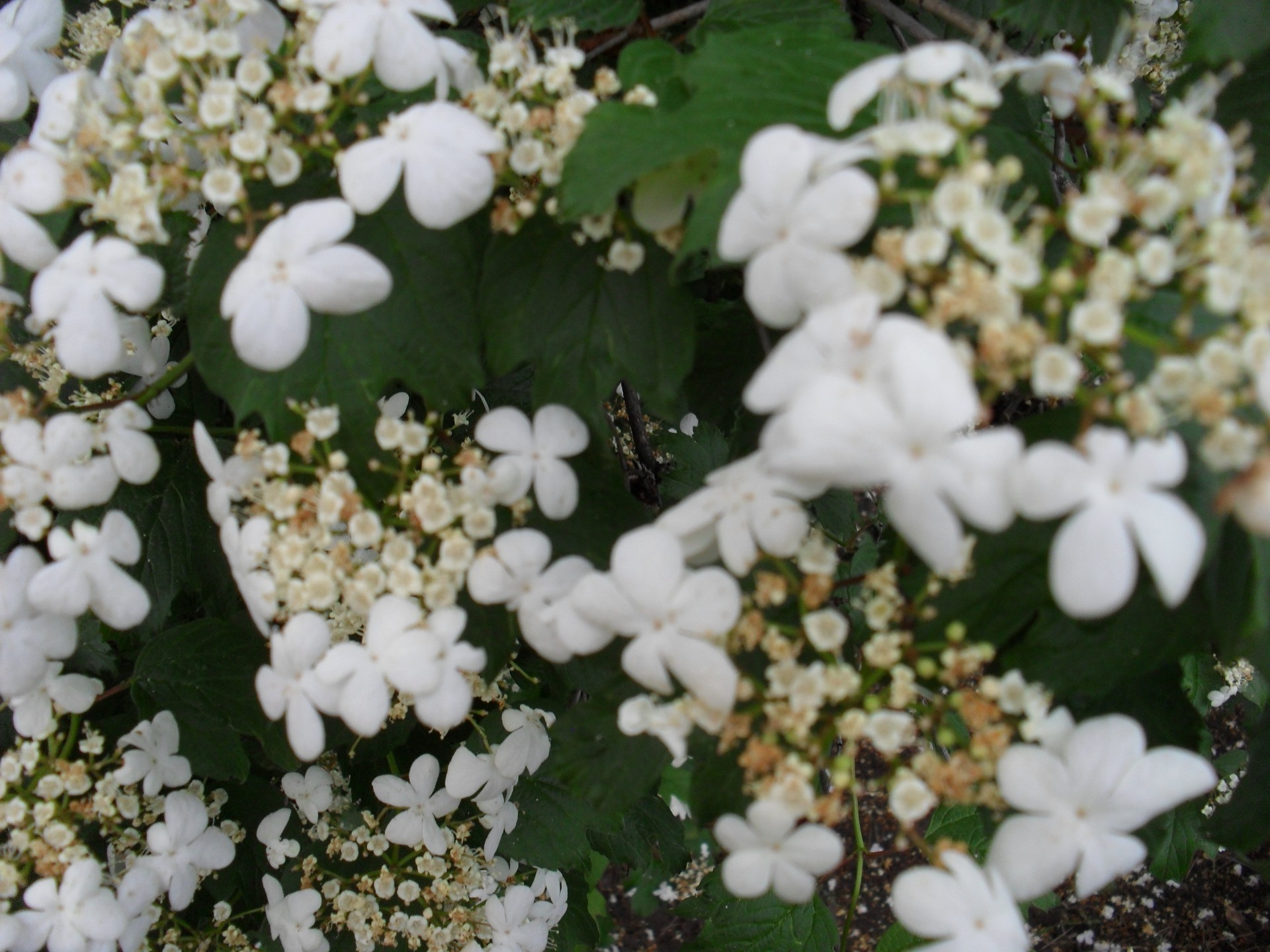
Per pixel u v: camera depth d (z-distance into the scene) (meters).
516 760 0.28
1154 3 0.29
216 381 0.23
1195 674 0.41
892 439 0.18
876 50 0.22
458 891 0.29
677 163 0.21
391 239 0.23
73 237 0.27
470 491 0.23
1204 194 0.19
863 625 0.23
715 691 0.20
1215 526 0.19
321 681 0.22
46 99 0.24
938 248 0.19
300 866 0.30
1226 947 0.70
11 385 0.28
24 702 0.26
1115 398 0.19
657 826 0.40
